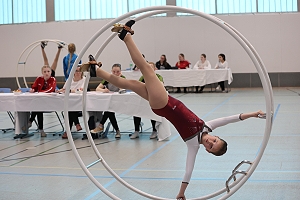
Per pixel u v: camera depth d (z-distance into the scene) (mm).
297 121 7316
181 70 12992
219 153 3174
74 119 6609
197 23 15320
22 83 16266
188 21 15367
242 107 9406
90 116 6523
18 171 4664
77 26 15812
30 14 16094
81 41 15836
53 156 5383
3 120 9148
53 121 8711
